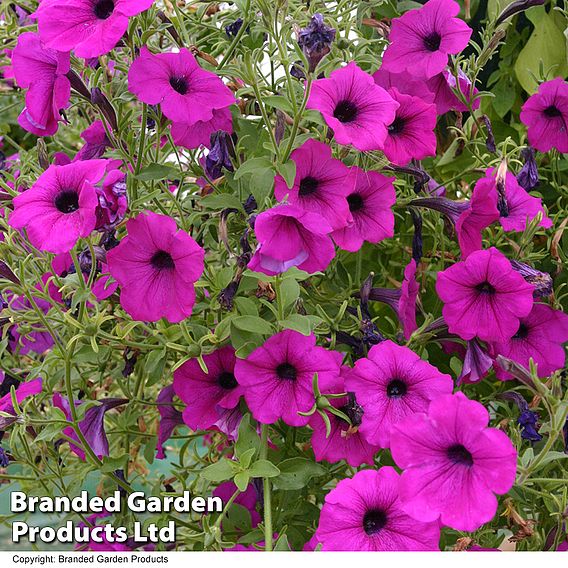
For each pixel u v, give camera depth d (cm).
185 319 61
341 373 60
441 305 72
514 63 81
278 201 59
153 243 58
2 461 66
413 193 67
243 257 60
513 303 61
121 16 57
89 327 59
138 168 62
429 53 66
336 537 55
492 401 68
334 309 66
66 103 62
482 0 81
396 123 64
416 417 55
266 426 59
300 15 66
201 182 69
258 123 67
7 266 60
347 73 59
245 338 60
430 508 54
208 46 72
